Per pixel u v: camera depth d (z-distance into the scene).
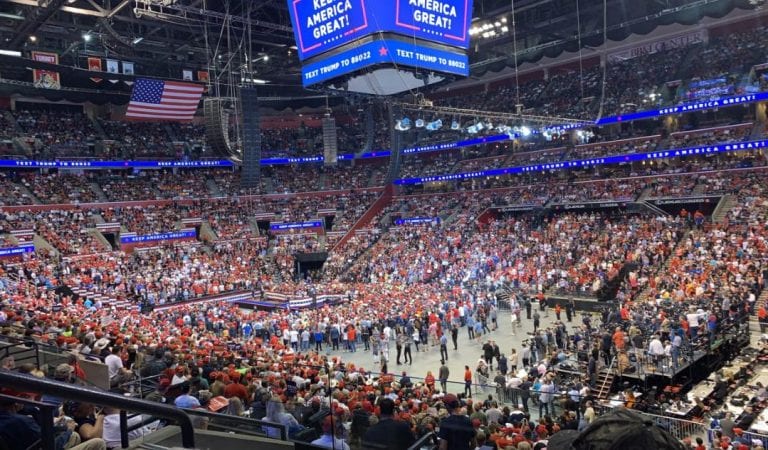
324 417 8.27
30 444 3.38
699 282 32.84
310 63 27.48
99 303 37.34
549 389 19.38
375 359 30.22
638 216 49.69
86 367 12.10
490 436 11.08
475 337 33.44
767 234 37.41
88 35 49.28
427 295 38.81
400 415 11.02
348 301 43.16
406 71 26.17
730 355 26.22
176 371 12.45
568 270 42.03
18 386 2.72
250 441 5.80
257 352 21.23
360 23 24.88
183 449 3.63
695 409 20.67
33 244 49.00
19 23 45.38
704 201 46.91
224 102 30.64
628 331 26.22
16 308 23.28
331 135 35.88
